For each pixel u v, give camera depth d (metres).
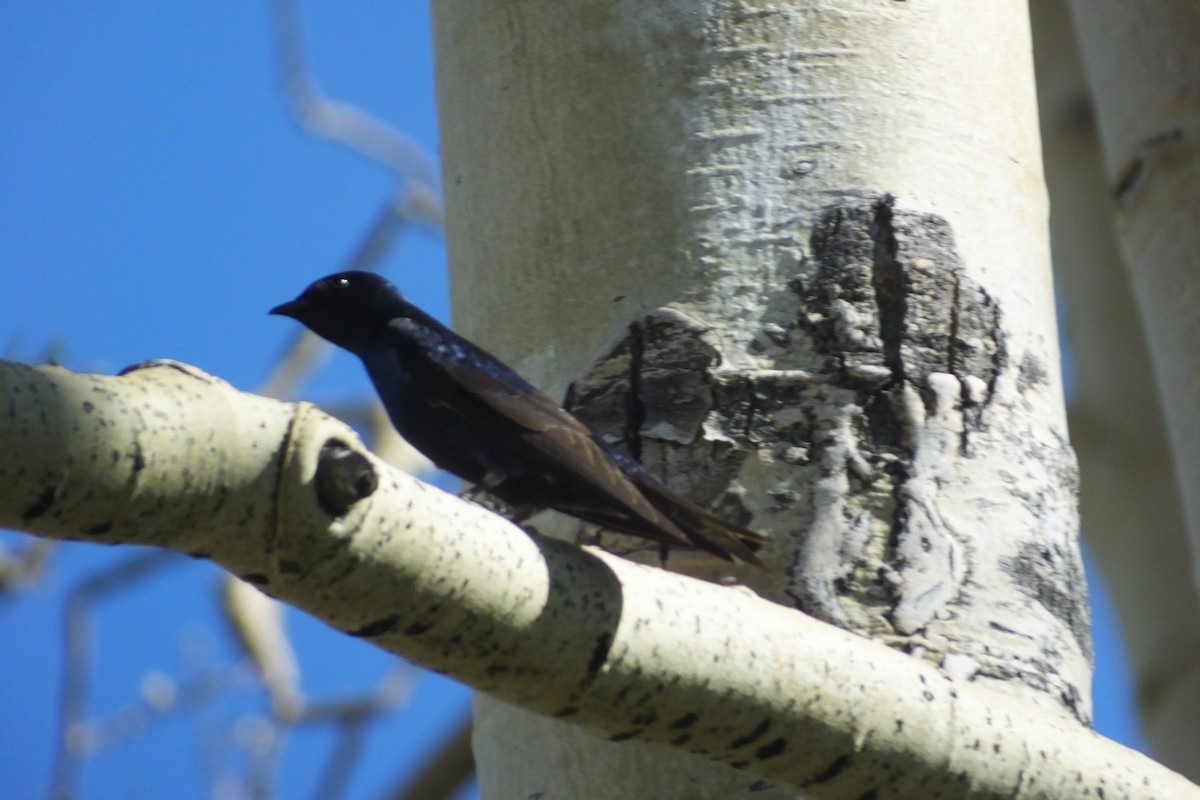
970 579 8.05
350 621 6.20
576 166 9.00
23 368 5.46
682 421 8.36
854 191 8.69
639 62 9.03
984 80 9.20
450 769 16.41
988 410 8.45
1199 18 13.36
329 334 9.59
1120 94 13.77
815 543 8.05
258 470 5.78
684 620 6.61
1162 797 7.25
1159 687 17.02
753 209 8.67
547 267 8.93
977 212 8.85
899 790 6.96
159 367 5.82
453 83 9.70
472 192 9.41
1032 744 7.06
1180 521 17.84
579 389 8.60
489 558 6.23
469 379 8.69
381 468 6.02
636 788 7.92
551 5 9.31
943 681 7.05
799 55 8.92
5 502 5.40
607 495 7.57
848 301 8.47
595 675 6.50
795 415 8.29
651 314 8.58
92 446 5.45
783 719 6.75
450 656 6.37
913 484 8.18
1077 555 8.52
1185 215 12.98
